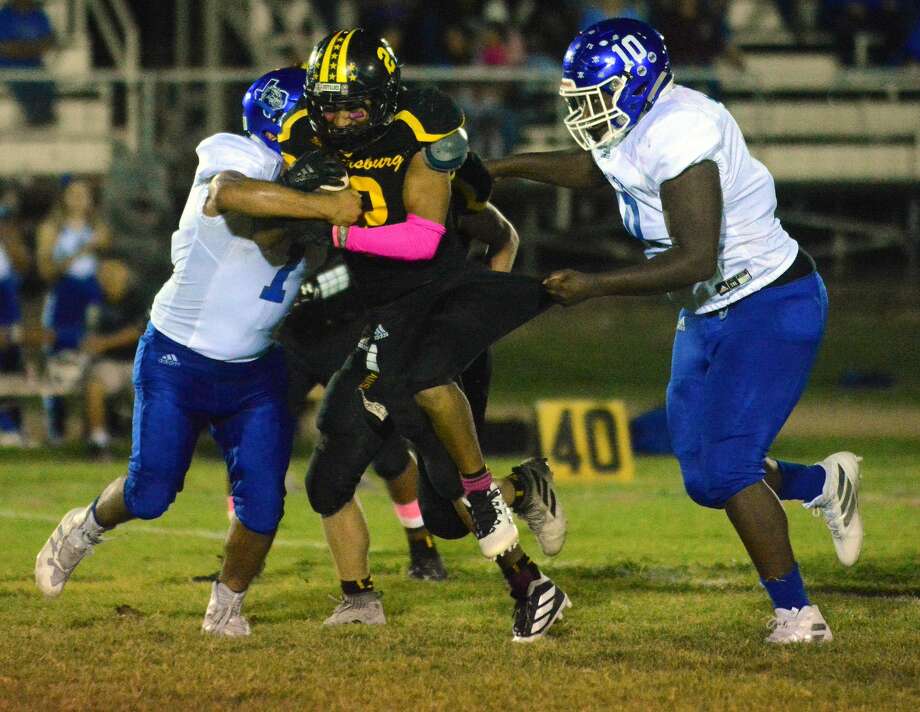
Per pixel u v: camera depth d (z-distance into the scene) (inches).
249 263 444.1
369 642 452.1
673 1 1486.2
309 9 1637.6
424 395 444.8
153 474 460.8
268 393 466.6
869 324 1485.0
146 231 1231.5
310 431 960.3
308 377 519.8
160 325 459.5
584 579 561.3
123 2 1598.2
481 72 1381.6
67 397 1031.0
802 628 450.0
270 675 409.1
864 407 1122.0
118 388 936.3
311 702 383.2
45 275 1013.2
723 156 445.7
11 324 1026.1
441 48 1530.5
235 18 1657.2
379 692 391.2
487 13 1573.6
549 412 839.1
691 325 472.7
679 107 442.9
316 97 434.0
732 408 453.7
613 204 1546.5
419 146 444.1
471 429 449.4
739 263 454.6
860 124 1552.7
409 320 450.9
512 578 457.4
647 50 443.5
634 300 1610.5
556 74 1379.2
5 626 473.4
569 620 486.6
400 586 551.5
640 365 1294.3
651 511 726.5
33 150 1419.8
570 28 1596.9
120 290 938.7
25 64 1419.8
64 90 1456.7
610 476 835.4
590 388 1181.7
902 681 403.5
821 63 1686.8
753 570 576.1
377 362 450.3
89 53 1588.3
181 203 1349.7
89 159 1422.2
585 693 390.6
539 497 500.4
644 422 966.4
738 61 1518.2
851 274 1648.6
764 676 407.5
